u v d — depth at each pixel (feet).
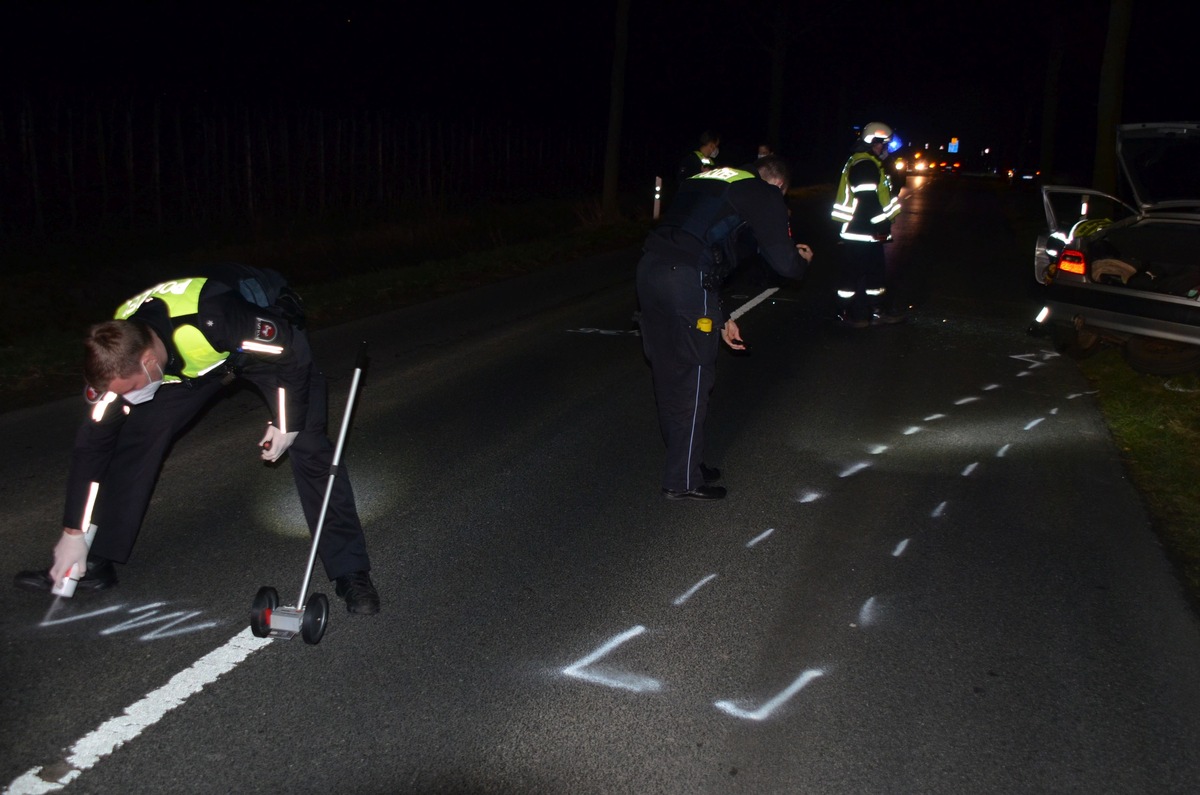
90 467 11.76
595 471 18.17
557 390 23.63
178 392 12.73
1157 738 10.45
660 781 9.57
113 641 11.78
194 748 9.83
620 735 10.27
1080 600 13.48
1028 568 14.44
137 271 43.27
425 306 35.09
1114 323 24.76
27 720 10.16
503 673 11.37
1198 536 15.75
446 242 59.26
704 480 17.40
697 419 16.46
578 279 42.19
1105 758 10.10
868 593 13.57
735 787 9.52
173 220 54.95
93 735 9.96
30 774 9.34
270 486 16.92
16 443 18.86
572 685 11.16
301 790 9.29
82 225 50.29
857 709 10.83
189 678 11.04
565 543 15.01
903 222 71.46
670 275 15.83
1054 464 18.93
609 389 23.79
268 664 11.40
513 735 10.22
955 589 13.74
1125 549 15.15
